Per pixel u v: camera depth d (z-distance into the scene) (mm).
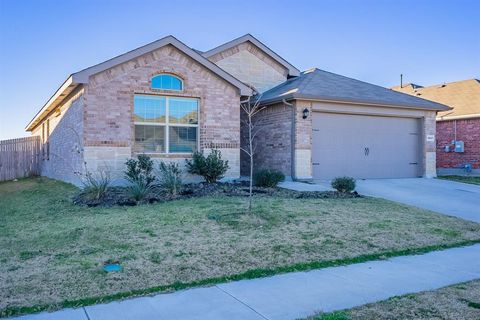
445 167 22641
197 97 13914
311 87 16016
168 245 6742
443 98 24516
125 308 4461
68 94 14273
